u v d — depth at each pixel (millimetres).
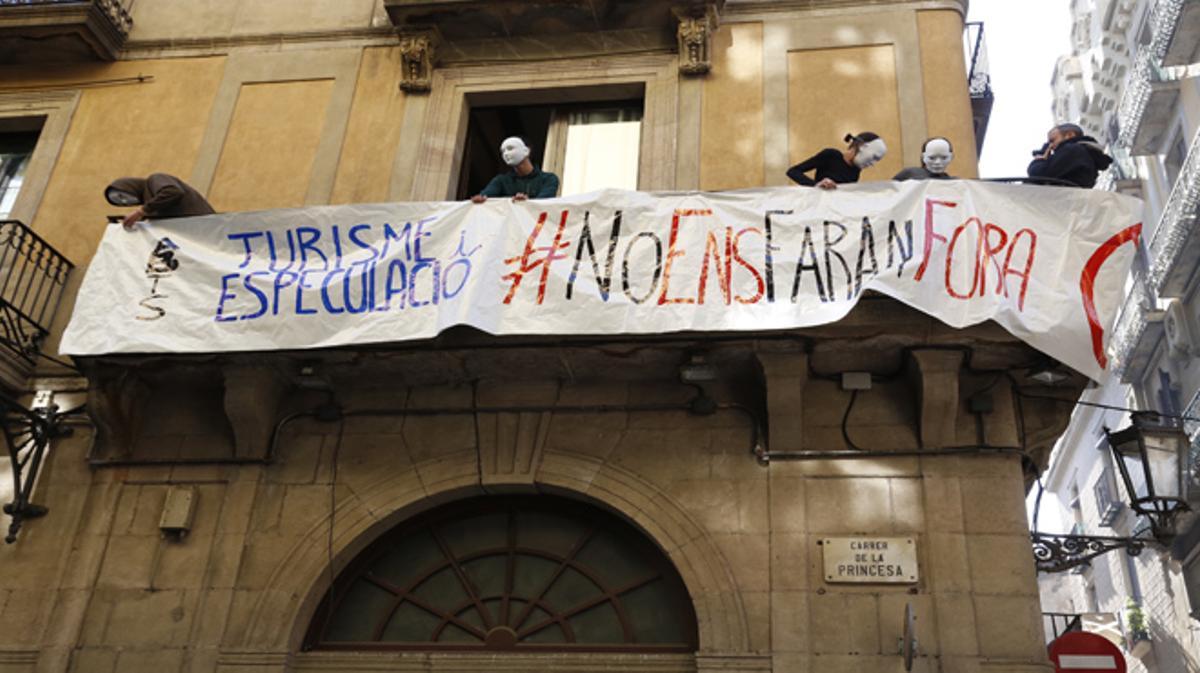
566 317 7246
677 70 9609
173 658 7371
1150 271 21578
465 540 8039
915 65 9297
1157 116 22906
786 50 9594
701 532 7383
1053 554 7641
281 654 7316
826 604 6988
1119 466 7453
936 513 7168
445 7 9797
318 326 7574
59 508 8102
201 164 9781
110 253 8094
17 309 8430
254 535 7797
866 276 7133
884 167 8805
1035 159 8328
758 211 7465
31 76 10602
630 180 9547
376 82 10070
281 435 8180
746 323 7086
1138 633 25453
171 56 10539
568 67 9875
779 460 7523
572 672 7246
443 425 8078
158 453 8219
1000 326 7035
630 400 7941
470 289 7309
